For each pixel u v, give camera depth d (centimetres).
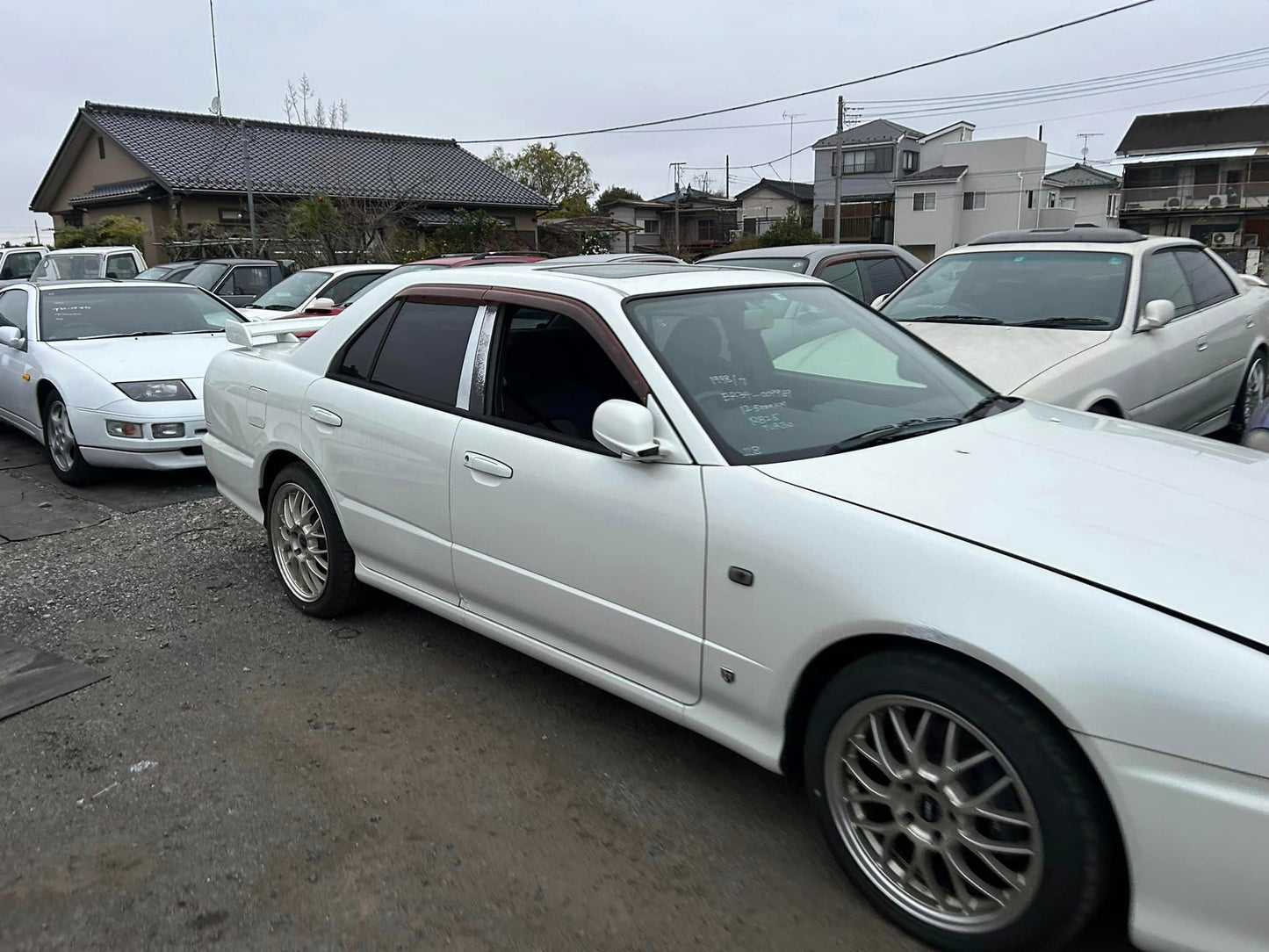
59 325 772
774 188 6406
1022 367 518
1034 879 213
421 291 384
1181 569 215
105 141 3030
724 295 343
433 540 360
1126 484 264
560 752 328
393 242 2822
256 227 2728
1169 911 196
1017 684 212
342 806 296
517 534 323
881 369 348
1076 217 5881
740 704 268
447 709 357
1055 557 220
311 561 439
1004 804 219
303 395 415
